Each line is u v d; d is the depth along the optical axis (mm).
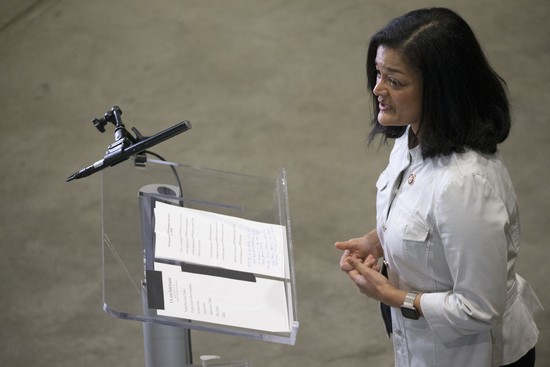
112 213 6305
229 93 16734
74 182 15445
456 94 6488
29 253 14359
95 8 18797
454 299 6785
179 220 6383
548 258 13562
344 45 17562
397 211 7164
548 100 16453
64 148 16000
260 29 17984
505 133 6758
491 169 6672
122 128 7105
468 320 6668
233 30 17984
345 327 12883
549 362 12070
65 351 12820
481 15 18188
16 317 13398
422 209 6867
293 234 14258
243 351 12445
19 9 18906
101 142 16031
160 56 17562
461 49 6449
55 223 14789
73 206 15047
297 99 16562
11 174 15656
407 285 7344
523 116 16109
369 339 12703
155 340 6551
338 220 14445
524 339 7324
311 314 13070
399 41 6508
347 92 16656
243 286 6117
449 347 7156
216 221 6559
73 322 13281
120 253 6086
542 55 17391
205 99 16641
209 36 17906
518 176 14969
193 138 15875
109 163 6812
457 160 6617
